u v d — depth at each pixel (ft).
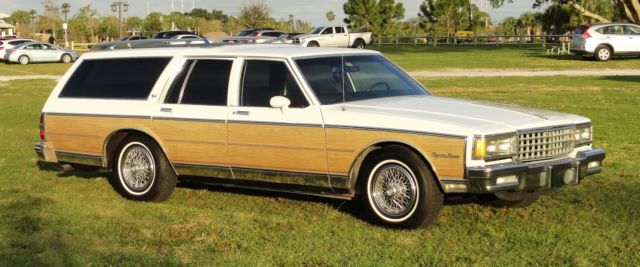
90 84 27.04
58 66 132.57
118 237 21.03
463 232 20.86
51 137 27.53
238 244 20.20
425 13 253.24
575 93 61.21
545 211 23.04
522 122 20.77
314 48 24.99
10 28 289.94
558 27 209.36
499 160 20.08
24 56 141.49
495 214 22.79
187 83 24.94
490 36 200.85
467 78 81.66
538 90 64.95
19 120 51.88
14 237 21.07
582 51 106.11
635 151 33.06
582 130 22.08
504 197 21.84
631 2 146.41
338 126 21.65
